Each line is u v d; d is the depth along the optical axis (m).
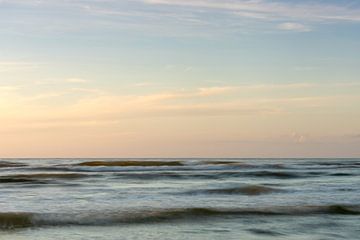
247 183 41.16
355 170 72.44
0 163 101.81
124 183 42.16
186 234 17.27
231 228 18.50
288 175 54.09
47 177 48.78
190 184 40.25
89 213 21.06
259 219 20.53
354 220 20.52
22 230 17.92
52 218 19.91
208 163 100.44
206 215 21.20
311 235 17.22
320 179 48.28
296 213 22.06
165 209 22.09
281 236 17.00
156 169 71.81
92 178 48.69
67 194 31.19
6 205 24.70
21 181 43.59
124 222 19.59
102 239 16.38
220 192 31.25
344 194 30.78
